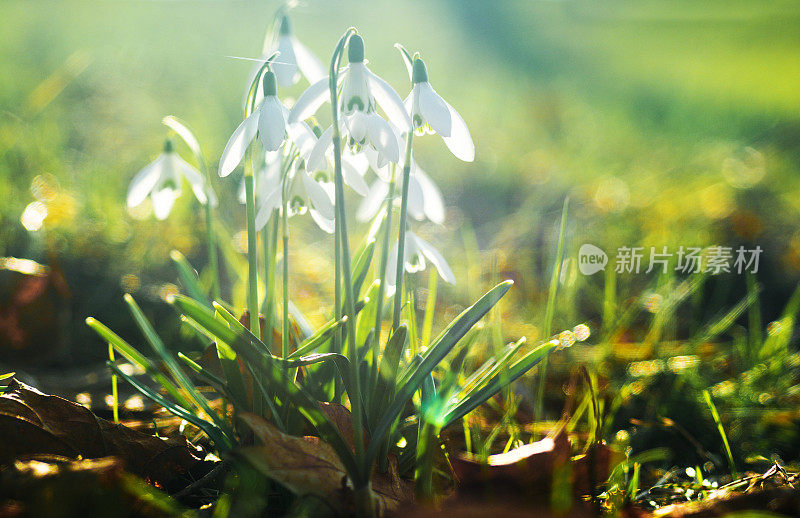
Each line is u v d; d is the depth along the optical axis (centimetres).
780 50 263
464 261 87
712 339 66
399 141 42
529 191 121
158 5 211
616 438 48
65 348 58
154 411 50
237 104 154
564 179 124
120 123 125
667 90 223
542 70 255
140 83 156
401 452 43
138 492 37
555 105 180
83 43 182
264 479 39
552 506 39
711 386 56
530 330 64
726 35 295
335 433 37
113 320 63
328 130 40
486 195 122
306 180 43
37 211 72
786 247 85
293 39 46
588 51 289
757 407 53
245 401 41
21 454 40
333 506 38
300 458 38
